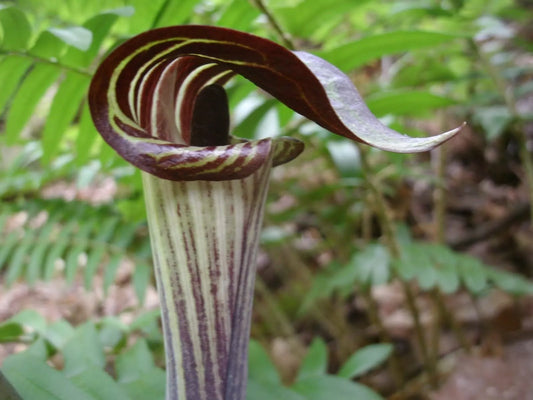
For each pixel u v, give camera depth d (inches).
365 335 16.6
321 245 17.1
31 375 6.1
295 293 16.8
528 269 18.1
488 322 15.4
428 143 4.2
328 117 4.4
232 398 5.2
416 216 21.9
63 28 6.4
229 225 5.1
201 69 5.5
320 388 7.5
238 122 9.8
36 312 8.9
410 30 7.8
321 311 15.6
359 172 10.1
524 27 19.6
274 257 17.3
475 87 14.9
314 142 11.8
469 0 12.4
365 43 8.0
